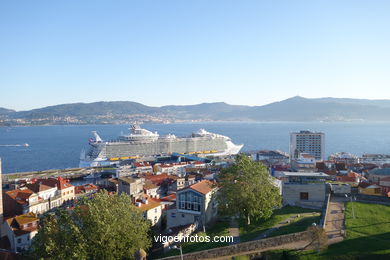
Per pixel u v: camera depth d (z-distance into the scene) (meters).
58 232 52.22
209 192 82.69
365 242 49.00
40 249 51.66
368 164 189.00
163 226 93.06
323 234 47.97
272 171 149.88
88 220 53.75
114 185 138.50
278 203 73.69
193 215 80.38
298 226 61.94
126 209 58.31
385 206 69.69
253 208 68.38
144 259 44.03
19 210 104.31
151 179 154.00
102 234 51.44
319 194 82.31
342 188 82.88
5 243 81.06
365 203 72.88
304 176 84.44
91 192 137.62
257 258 48.75
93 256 52.69
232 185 70.44
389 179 115.38
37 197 111.12
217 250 51.09
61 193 123.12
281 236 51.69
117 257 53.28
